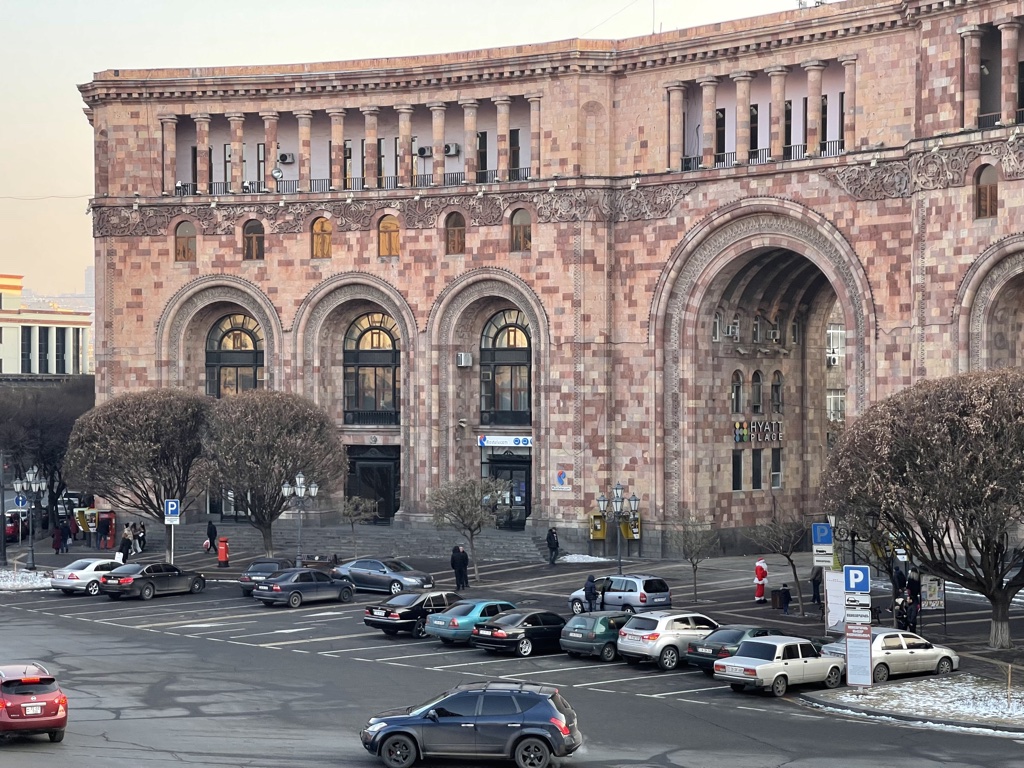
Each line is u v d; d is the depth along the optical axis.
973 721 42.66
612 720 43.22
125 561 84.75
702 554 71.94
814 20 78.81
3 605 69.94
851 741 40.41
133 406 83.38
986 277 70.69
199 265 95.44
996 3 70.12
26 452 108.88
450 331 91.12
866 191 77.12
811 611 65.38
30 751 37.84
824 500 55.16
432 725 36.94
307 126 93.62
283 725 42.16
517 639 55.38
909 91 76.31
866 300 77.00
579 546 86.50
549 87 87.75
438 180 90.75
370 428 94.44
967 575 54.06
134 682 49.12
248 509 81.50
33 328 172.38
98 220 96.56
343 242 93.12
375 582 73.50
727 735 41.09
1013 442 50.41
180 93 94.81
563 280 87.25
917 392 53.31
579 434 86.81
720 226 83.44
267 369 94.75
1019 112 70.75
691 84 85.44
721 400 87.19
